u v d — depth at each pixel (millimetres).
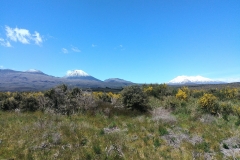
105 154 5699
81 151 5832
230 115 10961
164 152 6098
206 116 10453
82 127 7941
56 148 6059
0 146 6000
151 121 9438
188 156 5844
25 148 5898
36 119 9234
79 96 12492
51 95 12289
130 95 12773
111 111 11461
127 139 6949
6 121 8898
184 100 14719
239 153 6176
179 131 8055
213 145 6660
